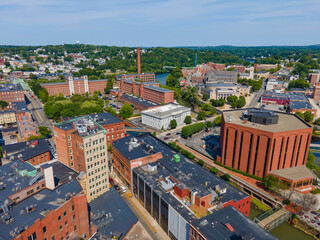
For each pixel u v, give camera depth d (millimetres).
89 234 91250
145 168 129750
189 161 136375
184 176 117438
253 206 132125
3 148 152250
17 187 82438
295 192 135000
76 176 111125
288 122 159250
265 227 112250
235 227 82000
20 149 152250
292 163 147625
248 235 76938
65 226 80438
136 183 127562
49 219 72875
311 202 122438
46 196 82750
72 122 136000
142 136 169875
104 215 104938
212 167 160625
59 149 134000
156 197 108875
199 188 105250
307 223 116000
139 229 102312
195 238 83500
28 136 193125
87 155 112188
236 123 155625
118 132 190125
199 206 97938
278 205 126312
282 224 119500
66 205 79500
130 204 126562
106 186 124625
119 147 147125
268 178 135625
